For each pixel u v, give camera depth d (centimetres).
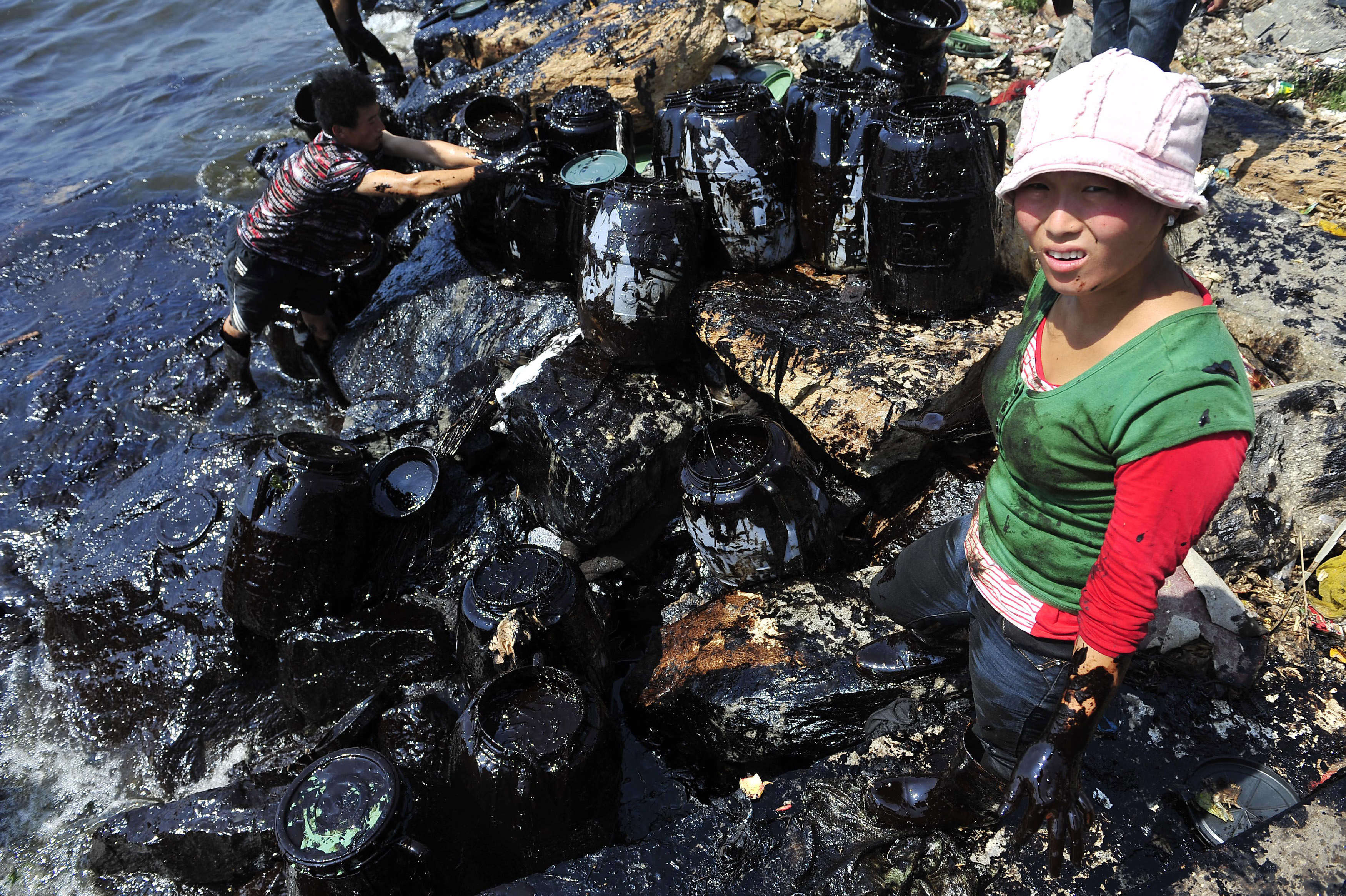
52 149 770
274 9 988
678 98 376
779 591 314
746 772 293
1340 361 341
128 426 503
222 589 338
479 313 428
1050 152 135
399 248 526
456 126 461
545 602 290
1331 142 459
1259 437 315
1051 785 165
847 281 357
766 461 298
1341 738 252
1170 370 140
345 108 418
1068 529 169
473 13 694
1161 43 425
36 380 531
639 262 334
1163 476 141
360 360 447
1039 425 160
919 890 231
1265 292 371
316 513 316
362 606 343
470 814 257
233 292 464
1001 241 341
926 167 295
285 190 433
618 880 241
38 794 340
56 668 374
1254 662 264
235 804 299
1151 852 230
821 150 339
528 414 350
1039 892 225
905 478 334
